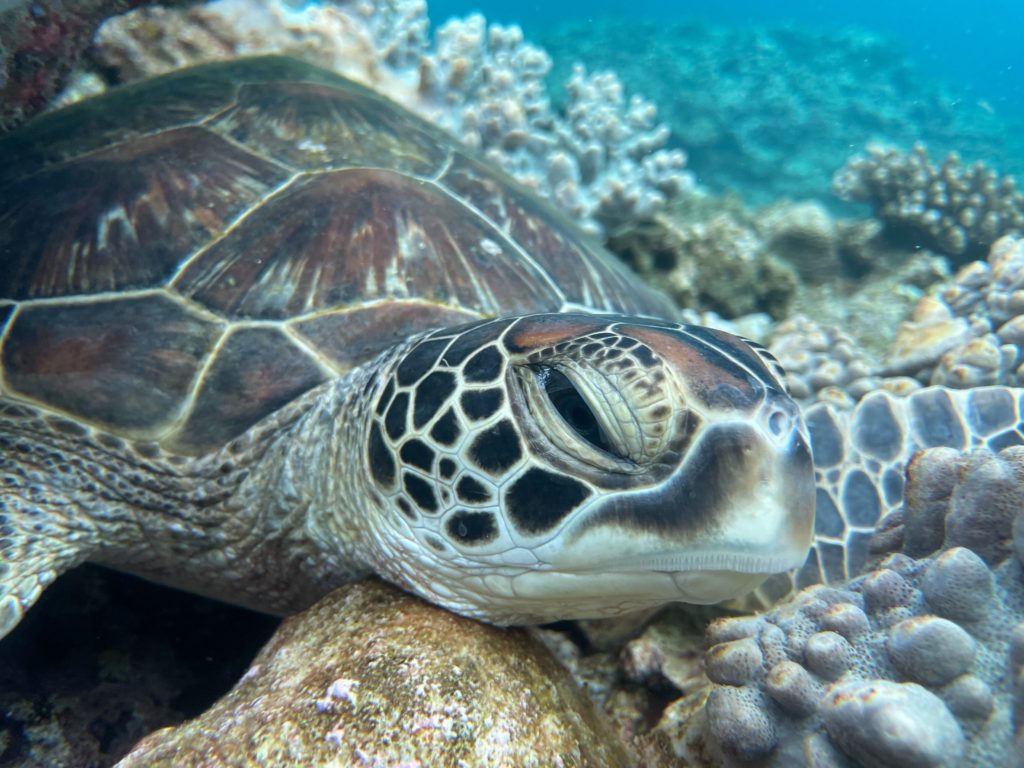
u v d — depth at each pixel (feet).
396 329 1.04
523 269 1.22
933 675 0.61
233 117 1.32
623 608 0.83
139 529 1.02
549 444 0.74
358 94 1.54
